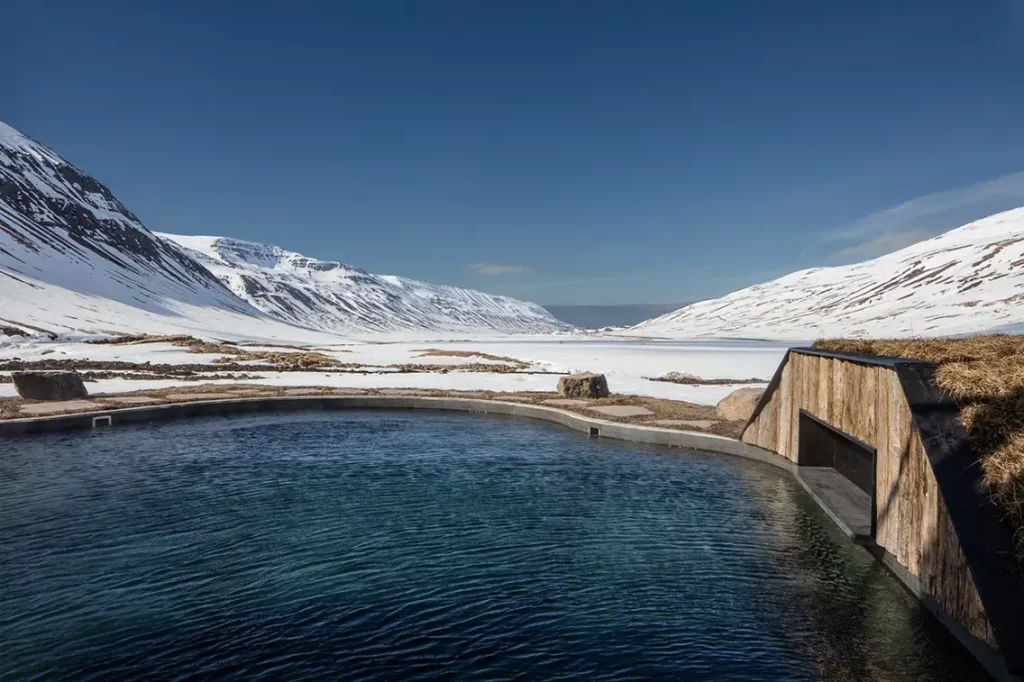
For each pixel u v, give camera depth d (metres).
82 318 110.94
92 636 7.20
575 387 25.59
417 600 8.13
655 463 15.85
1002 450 6.96
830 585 8.69
